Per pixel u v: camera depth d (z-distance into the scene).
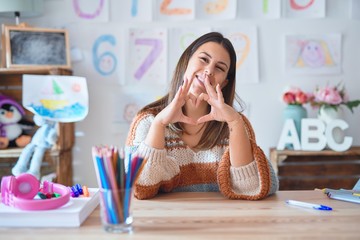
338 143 1.71
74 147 1.94
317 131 1.72
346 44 1.93
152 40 1.91
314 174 1.88
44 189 0.75
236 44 1.91
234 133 0.89
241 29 1.91
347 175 1.88
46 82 1.64
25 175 0.69
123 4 1.90
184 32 1.91
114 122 1.93
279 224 0.65
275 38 1.92
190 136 1.05
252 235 0.60
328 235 0.60
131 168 0.61
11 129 1.75
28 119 1.88
